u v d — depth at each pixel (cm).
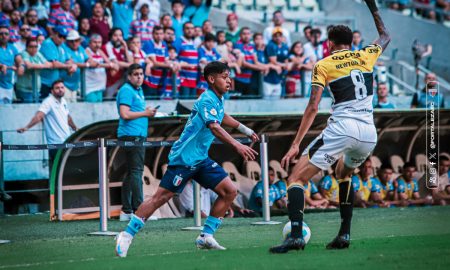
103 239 1385
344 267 910
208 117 1107
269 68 2505
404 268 903
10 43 2189
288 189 1062
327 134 1052
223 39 2489
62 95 2012
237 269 905
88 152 1872
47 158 2175
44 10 2377
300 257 996
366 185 2138
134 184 1741
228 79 1129
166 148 1992
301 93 2595
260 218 1828
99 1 2472
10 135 2128
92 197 1891
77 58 2234
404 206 2159
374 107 2392
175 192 1141
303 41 3145
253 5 3303
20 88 2183
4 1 2247
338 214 1852
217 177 1148
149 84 2311
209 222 1164
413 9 3503
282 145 2169
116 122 1778
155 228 1587
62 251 1219
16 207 2125
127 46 2317
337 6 3444
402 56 3412
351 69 1057
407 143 2369
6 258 1145
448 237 1239
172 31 2391
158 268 930
